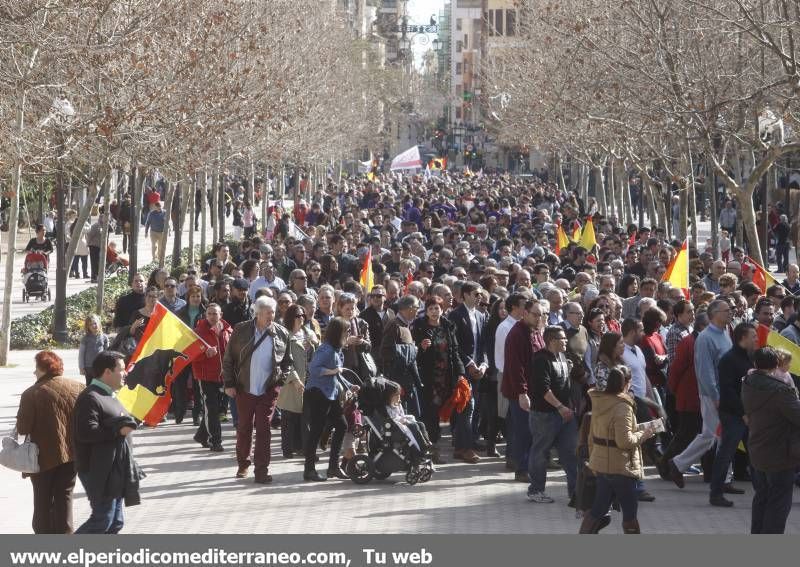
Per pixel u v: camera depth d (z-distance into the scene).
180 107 32.47
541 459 17.42
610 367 16.55
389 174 137.75
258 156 57.28
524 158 166.88
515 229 48.97
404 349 20.16
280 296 22.16
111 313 38.78
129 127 30.27
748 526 16.02
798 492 18.53
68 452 13.71
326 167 120.69
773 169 63.84
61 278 36.25
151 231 57.44
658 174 67.19
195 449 21.59
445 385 20.56
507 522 16.19
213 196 58.03
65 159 31.03
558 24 47.50
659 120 33.62
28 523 15.81
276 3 53.09
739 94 34.25
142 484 18.69
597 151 67.56
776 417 14.35
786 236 56.47
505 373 18.33
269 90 44.84
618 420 14.20
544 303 18.47
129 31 27.22
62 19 27.61
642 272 31.95
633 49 37.09
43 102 29.05
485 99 106.69
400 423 18.78
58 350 35.44
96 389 13.47
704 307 19.94
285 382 19.19
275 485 18.73
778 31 32.78
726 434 17.14
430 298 20.64
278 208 68.81
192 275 24.36
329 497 17.84
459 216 61.91
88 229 54.16
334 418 19.14
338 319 19.16
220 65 36.09
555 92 45.06
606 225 49.88
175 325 19.39
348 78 97.31
